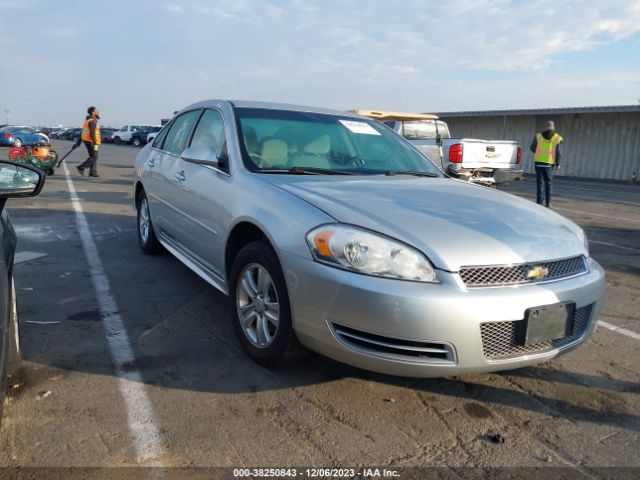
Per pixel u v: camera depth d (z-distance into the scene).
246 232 3.43
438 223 2.78
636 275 5.85
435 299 2.46
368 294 2.49
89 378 3.04
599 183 20.14
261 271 3.14
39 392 2.86
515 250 2.71
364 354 2.58
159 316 4.02
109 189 11.81
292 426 2.64
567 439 2.64
